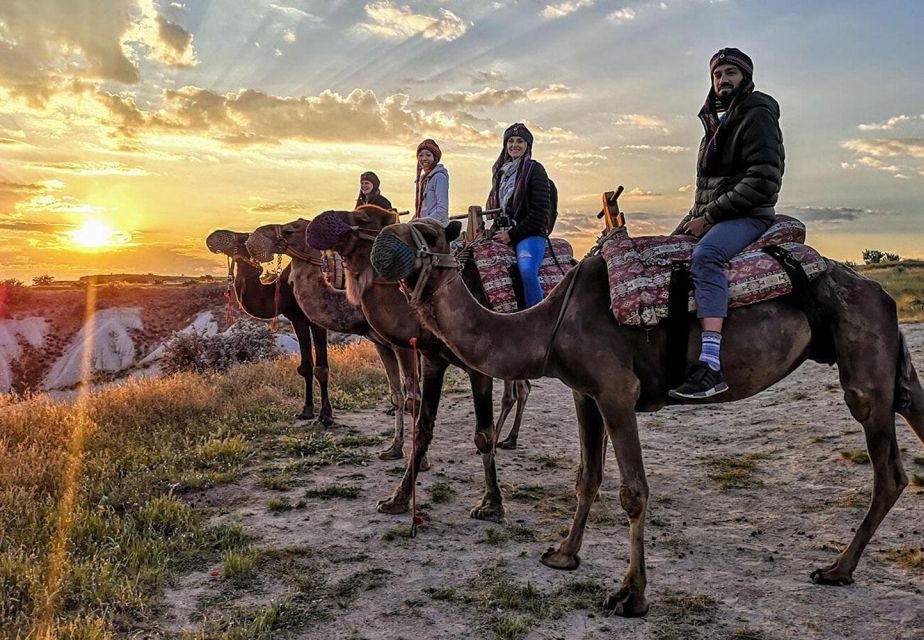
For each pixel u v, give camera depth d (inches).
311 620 178.1
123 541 214.8
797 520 242.7
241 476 292.8
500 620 177.8
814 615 178.5
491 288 256.1
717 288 183.5
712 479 291.4
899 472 193.8
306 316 351.9
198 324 2228.1
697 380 179.3
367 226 245.0
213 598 188.7
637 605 180.2
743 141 193.0
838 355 194.1
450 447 348.2
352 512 253.4
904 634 167.9
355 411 424.8
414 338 233.9
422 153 304.7
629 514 183.3
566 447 350.6
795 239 197.2
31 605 176.4
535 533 235.3
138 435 340.5
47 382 2153.1
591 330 187.0
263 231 326.3
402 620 178.4
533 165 271.9
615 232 199.3
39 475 265.6
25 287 2827.3
